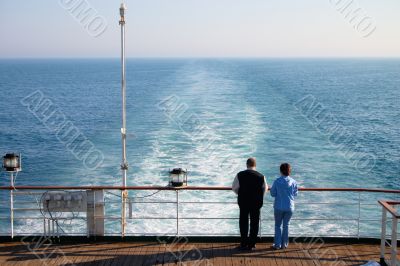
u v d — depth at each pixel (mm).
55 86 94875
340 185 21078
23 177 23531
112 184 20281
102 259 7105
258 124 35688
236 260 7066
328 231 14125
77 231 13266
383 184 21906
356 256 7250
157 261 7039
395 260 6402
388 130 38688
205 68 158750
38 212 16531
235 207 15672
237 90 66250
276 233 7484
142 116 41344
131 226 13953
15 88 90125
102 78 122875
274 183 7469
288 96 61312
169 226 13961
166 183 19500
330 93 71812
